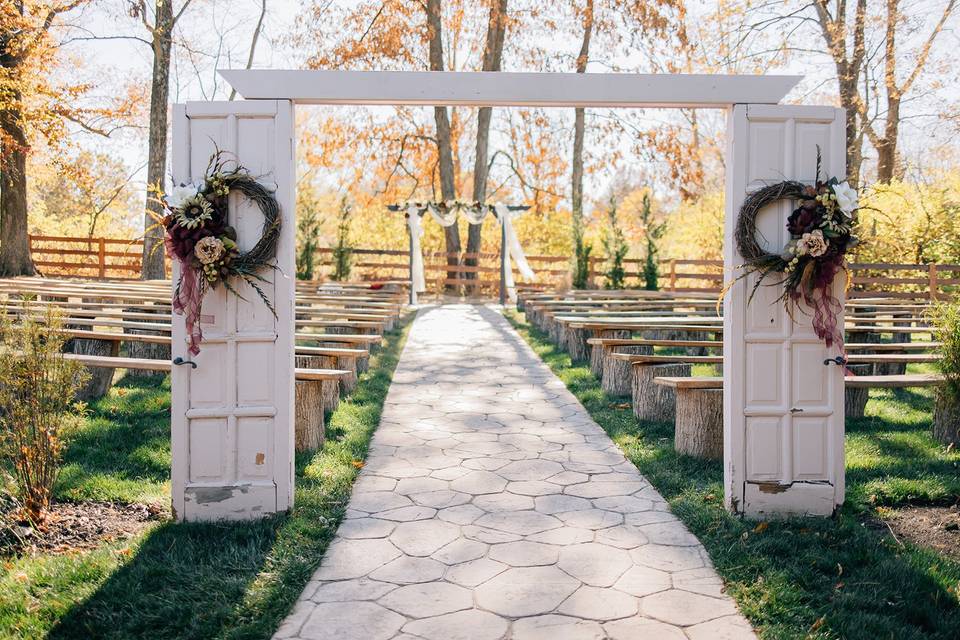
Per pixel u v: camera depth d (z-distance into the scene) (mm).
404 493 4738
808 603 3225
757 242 4281
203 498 4203
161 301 9648
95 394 6688
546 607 3234
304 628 3043
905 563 3566
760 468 4324
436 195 27609
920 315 11539
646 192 19531
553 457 5559
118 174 29031
